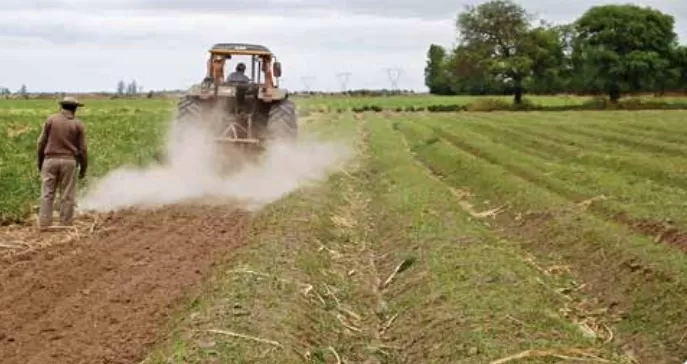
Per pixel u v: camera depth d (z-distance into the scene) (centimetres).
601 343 990
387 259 1378
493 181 2203
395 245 1446
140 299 1048
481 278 1134
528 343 891
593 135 4128
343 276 1247
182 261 1253
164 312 996
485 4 9881
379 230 1620
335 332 973
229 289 985
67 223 1521
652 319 1076
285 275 1076
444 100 10506
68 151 1515
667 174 2394
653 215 1634
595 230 1472
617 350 1002
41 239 1401
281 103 2173
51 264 1210
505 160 2820
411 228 1515
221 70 2234
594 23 9388
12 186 1748
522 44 9769
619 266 1283
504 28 9825
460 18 10006
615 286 1230
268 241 1270
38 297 1044
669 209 1700
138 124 4134
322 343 915
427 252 1312
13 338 896
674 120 5569
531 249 1547
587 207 1862
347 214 1783
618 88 9388
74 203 1542
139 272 1182
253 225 1499
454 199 1914
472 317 970
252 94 2172
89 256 1264
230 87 2156
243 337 830
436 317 1001
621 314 1128
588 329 1063
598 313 1141
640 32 9325
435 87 14638
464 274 1157
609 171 2475
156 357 805
